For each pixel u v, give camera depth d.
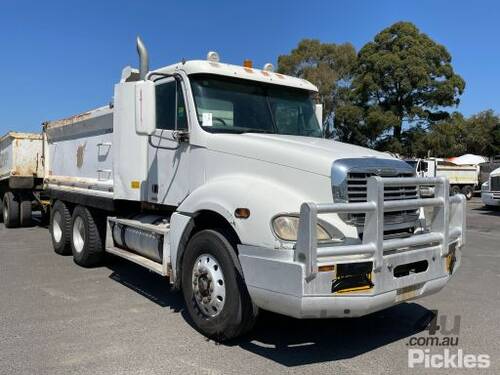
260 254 4.37
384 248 4.29
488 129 54.25
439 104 35.09
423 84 33.91
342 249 4.06
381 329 5.47
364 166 4.65
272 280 4.23
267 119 6.23
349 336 5.24
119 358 4.58
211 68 5.88
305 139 5.69
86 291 6.97
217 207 4.84
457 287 7.46
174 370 4.33
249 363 4.50
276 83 6.40
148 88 5.66
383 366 4.47
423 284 4.73
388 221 4.73
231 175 5.26
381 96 35.81
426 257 4.71
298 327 5.48
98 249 8.27
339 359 4.62
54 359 4.55
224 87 6.02
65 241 9.33
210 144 5.52
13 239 11.95
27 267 8.55
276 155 4.89
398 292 4.46
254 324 4.79
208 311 5.03
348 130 36.25
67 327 5.43
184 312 6.00
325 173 4.55
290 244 4.24
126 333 5.24
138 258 6.62
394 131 35.78
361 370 4.38
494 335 5.32
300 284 3.98
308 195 4.64
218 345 4.92
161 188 6.30
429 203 4.71
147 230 6.34
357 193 4.54
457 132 35.72
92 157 8.23
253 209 4.52
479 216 19.69
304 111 6.68
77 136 8.97
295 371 4.34
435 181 4.81
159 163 6.34
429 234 4.82
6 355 4.64
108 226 7.65
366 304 4.18
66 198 9.12
